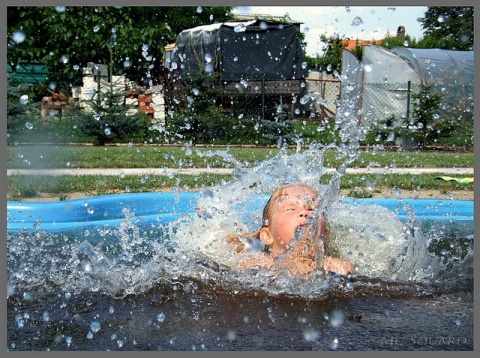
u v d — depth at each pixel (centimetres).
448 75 1252
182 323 186
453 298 215
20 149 916
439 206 480
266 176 329
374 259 244
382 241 248
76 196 501
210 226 269
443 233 359
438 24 1459
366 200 483
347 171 687
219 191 317
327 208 256
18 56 1396
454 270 255
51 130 1107
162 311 198
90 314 196
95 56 1430
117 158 816
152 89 1404
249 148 1073
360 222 257
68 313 197
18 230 373
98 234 363
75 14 1424
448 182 604
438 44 1448
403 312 198
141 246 323
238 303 205
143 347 168
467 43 1427
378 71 1318
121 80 1317
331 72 1472
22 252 294
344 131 344
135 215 452
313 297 212
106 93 1158
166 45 1550
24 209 422
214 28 1267
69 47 1385
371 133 1188
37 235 354
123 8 1525
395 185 577
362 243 248
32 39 1391
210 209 288
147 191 518
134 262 277
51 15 1384
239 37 1267
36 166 709
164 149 988
